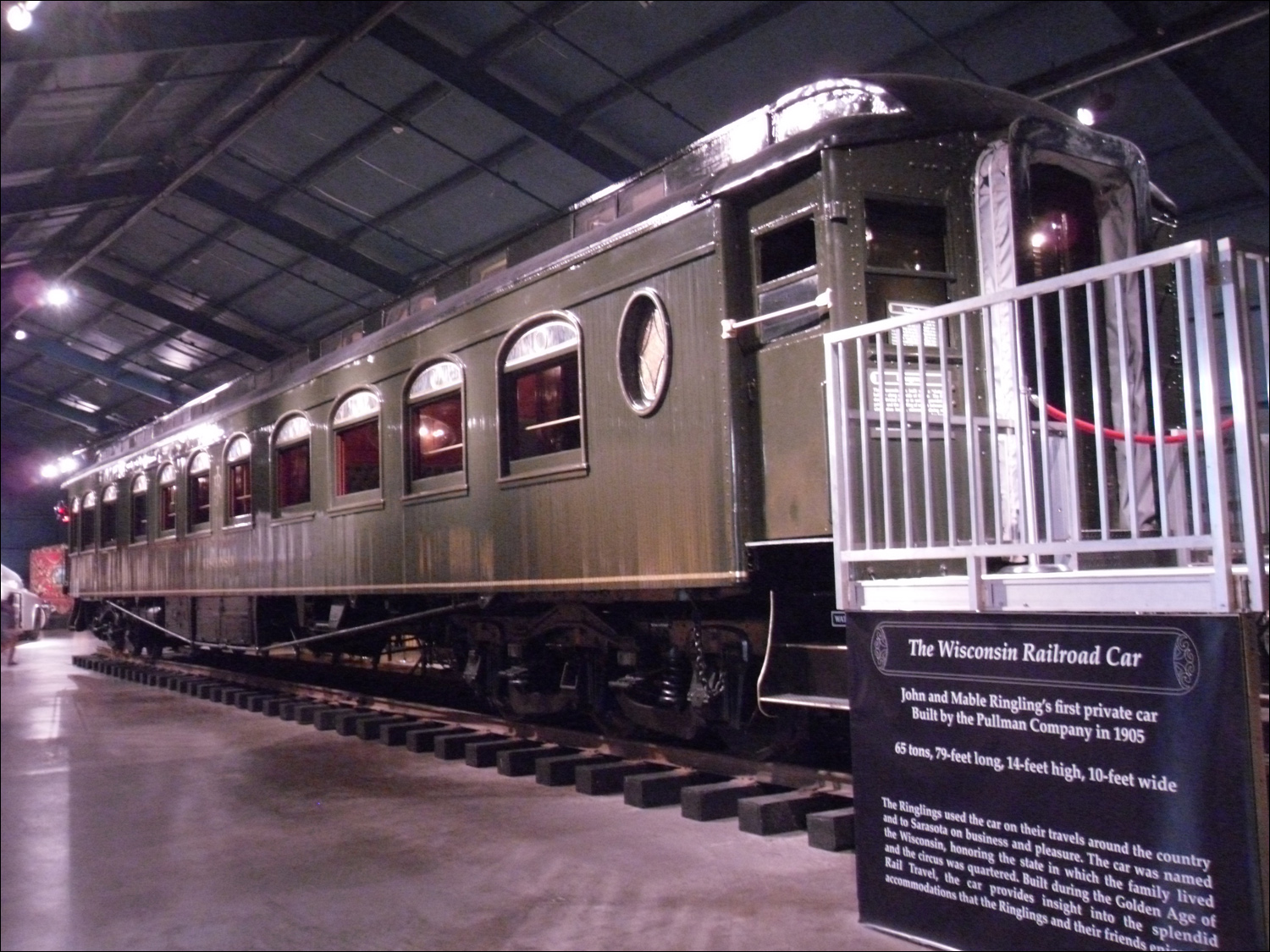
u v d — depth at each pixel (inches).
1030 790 130.6
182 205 678.5
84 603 688.4
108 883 175.3
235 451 441.4
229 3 420.5
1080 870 125.7
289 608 424.2
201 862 186.2
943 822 139.1
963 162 197.5
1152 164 458.6
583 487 242.5
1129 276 204.2
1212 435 117.6
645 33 445.1
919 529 187.9
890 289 192.9
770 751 217.8
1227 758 114.1
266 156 607.2
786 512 198.5
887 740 146.6
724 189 206.8
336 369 356.5
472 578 280.8
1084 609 129.7
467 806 223.9
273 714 376.8
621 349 230.5
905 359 186.2
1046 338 195.5
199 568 476.1
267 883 172.9
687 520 213.9
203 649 612.4
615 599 242.5
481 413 279.7
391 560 320.2
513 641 291.3
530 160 548.7
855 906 154.8
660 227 221.5
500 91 493.4
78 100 463.8
